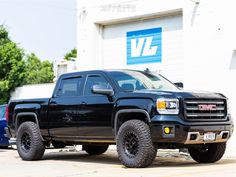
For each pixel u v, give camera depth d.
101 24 15.91
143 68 14.89
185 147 9.40
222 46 12.56
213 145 9.98
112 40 15.73
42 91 23.06
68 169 9.32
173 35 14.14
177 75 14.02
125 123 9.12
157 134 8.69
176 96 8.83
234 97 12.30
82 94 10.22
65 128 10.42
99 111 9.71
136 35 15.10
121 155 9.16
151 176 7.80
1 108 15.59
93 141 10.04
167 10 13.92
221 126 9.28
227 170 8.62
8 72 26.84
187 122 8.78
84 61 16.08
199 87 13.03
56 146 11.48
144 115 8.98
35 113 11.14
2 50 26.91
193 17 13.18
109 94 9.56
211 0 12.79
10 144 14.88
